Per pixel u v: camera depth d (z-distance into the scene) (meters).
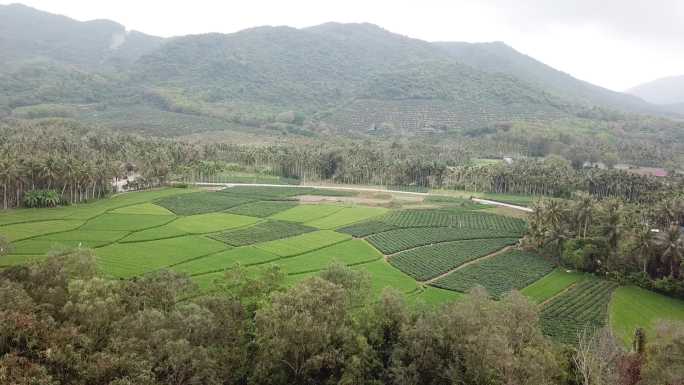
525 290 107.31
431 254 128.50
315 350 57.09
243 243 127.81
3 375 41.38
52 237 123.94
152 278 67.06
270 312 57.81
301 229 146.62
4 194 156.38
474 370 54.09
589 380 59.59
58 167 169.00
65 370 46.06
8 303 49.09
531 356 53.50
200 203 178.25
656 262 118.44
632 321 94.19
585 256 122.69
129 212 158.12
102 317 51.88
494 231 155.62
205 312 57.56
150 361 47.91
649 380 55.47
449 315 60.41
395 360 58.50
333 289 62.00
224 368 55.91
